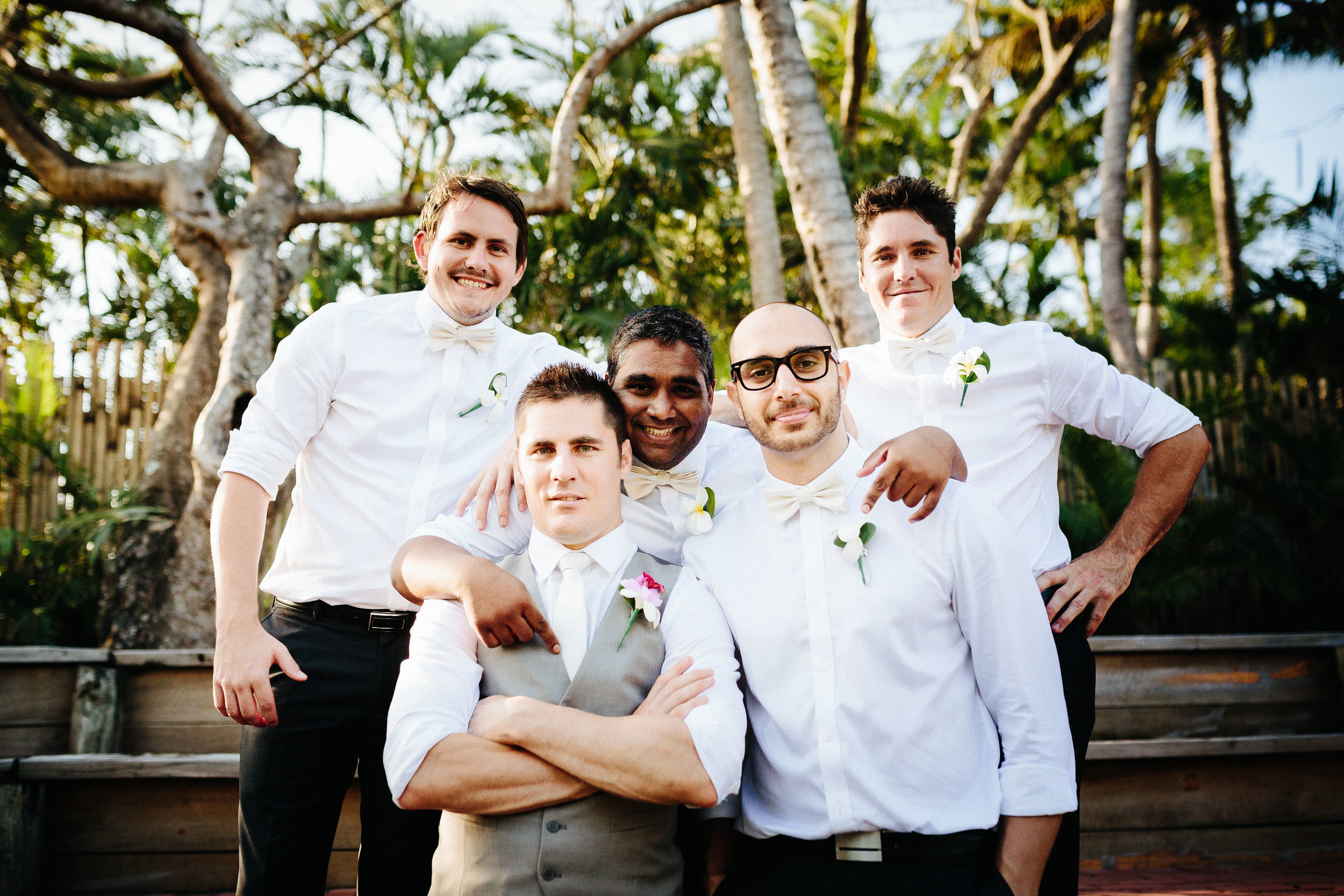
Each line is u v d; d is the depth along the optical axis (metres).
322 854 2.06
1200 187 17.14
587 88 5.59
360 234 10.30
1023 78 13.65
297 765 2.01
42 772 2.81
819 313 9.81
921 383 2.25
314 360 2.17
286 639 2.09
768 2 4.14
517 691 1.62
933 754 1.60
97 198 6.31
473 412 2.28
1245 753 3.11
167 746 3.24
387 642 2.08
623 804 1.55
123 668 3.23
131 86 6.76
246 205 6.04
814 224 3.98
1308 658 3.56
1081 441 4.95
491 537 1.90
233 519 2.00
